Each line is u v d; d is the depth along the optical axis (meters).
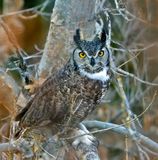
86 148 11.56
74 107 11.88
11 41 13.24
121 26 16.77
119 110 17.11
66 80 11.88
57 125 12.00
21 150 11.54
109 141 17.53
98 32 12.38
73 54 11.90
